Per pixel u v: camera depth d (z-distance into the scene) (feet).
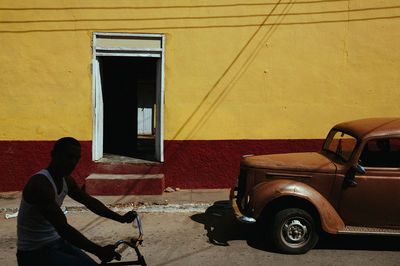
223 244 16.15
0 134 24.16
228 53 24.77
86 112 24.43
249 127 25.21
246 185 16.11
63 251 8.25
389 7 24.85
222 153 25.18
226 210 21.16
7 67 23.88
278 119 25.29
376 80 25.30
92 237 16.99
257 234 17.47
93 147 24.58
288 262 14.19
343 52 25.09
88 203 9.13
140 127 61.00
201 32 24.58
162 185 23.52
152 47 24.64
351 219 15.11
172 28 24.47
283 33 24.85
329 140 18.42
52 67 24.06
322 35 24.97
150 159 26.23
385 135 14.71
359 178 14.83
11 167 24.32
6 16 23.61
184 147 25.00
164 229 18.16
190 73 24.76
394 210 14.76
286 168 15.61
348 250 15.48
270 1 24.63
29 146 24.30
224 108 25.02
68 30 23.99
